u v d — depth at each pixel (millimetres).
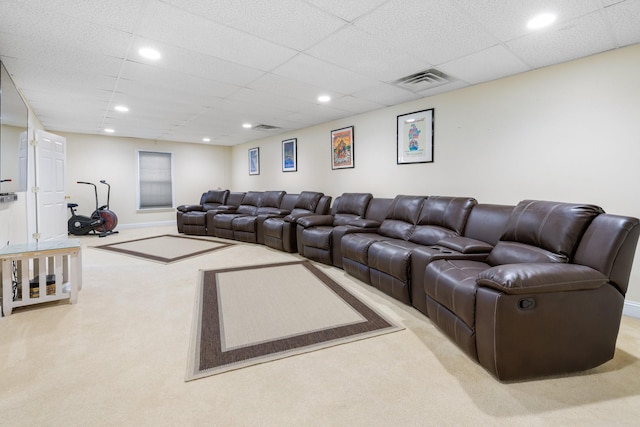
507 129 3031
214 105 4164
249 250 4961
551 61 2645
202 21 2049
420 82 3205
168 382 1597
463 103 3391
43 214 4105
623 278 1664
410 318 2391
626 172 2365
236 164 8367
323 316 2426
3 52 2496
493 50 2457
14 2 1822
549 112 2748
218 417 1356
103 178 6914
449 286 1932
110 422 1323
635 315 2363
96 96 3709
